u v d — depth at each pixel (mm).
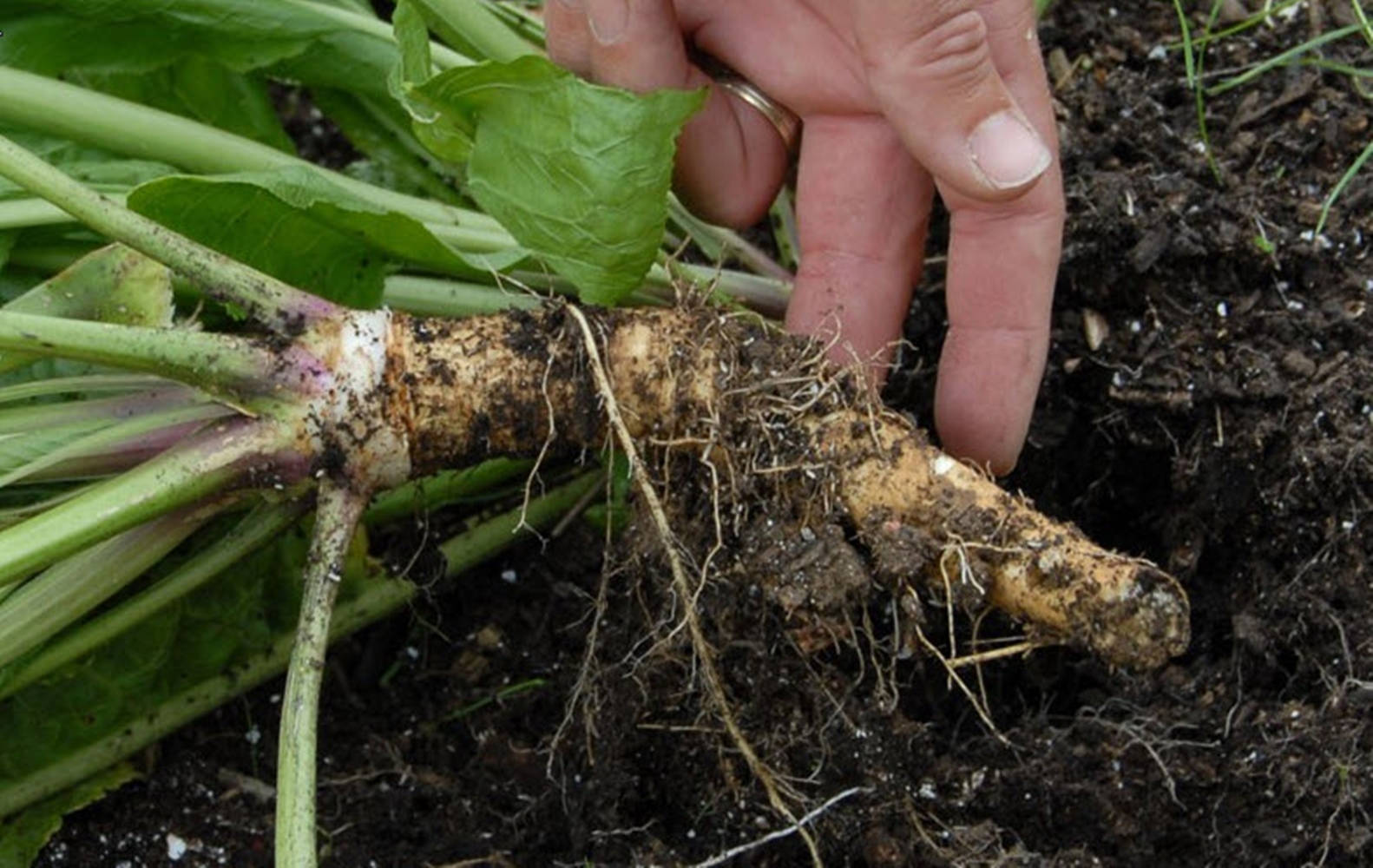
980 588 478
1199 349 545
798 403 491
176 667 544
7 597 497
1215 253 549
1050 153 487
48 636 491
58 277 496
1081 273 552
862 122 505
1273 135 566
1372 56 577
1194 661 536
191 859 538
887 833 505
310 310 491
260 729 558
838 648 490
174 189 488
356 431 491
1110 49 593
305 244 507
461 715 556
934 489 483
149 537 490
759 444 491
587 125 472
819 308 517
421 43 491
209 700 548
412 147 596
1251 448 536
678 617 500
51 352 471
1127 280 552
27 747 537
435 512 572
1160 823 511
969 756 520
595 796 519
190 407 491
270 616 550
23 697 536
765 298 557
